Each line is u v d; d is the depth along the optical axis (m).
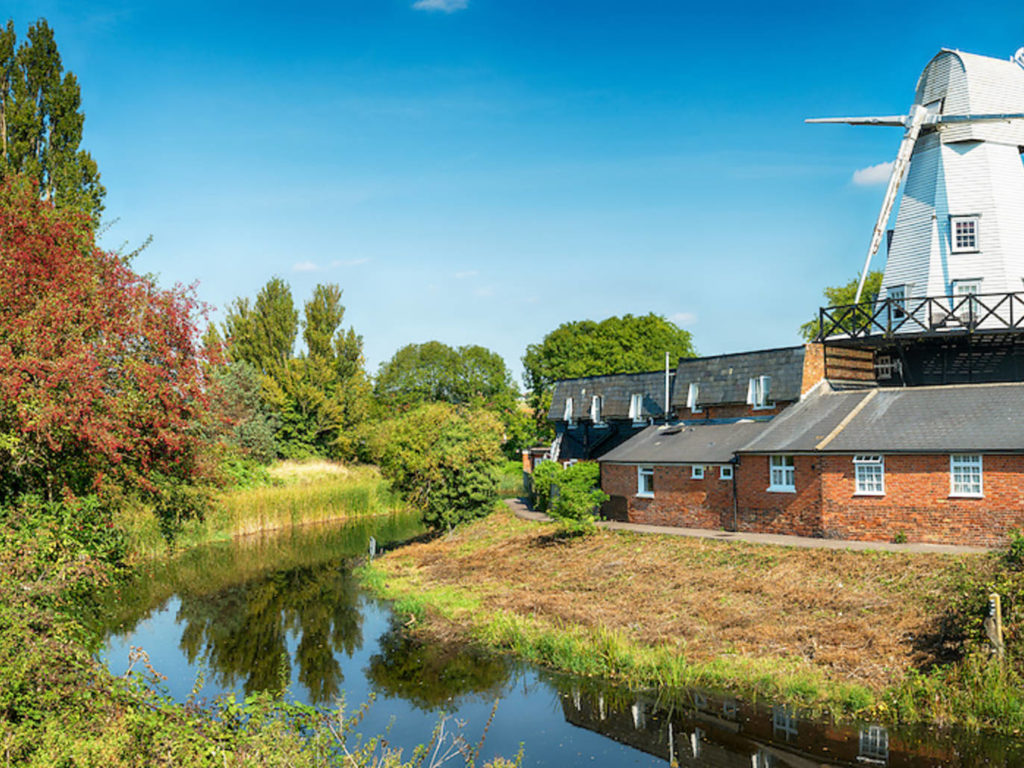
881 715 17.12
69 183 40.00
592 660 21.41
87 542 18.38
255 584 34.72
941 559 24.31
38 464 18.73
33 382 17.36
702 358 42.19
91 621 20.89
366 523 53.28
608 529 36.03
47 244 19.45
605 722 18.31
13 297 17.98
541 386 80.50
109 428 18.27
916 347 37.03
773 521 32.12
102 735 10.98
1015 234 35.69
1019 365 34.78
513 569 32.03
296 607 30.47
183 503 23.52
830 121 40.31
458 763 16.41
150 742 10.94
